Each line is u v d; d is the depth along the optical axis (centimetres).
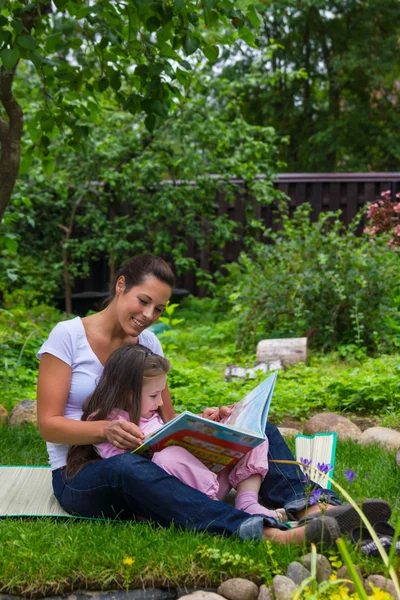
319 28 1970
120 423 308
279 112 2041
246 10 429
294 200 1218
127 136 1084
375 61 1855
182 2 399
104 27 468
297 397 598
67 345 331
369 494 372
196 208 1134
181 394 591
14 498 345
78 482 318
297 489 330
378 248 832
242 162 1123
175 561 279
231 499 348
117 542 293
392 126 1908
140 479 299
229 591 265
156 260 331
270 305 827
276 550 284
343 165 2109
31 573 273
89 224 1176
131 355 325
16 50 423
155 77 456
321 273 813
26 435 487
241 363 771
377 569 275
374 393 593
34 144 546
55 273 1123
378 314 796
